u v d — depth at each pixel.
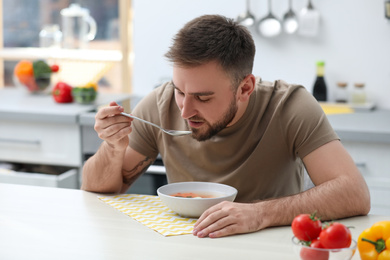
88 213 1.57
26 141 2.97
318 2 3.05
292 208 1.49
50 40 3.59
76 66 3.61
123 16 3.53
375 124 2.64
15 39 3.76
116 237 1.40
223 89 1.55
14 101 3.23
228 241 1.37
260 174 1.77
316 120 1.70
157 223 1.49
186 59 1.50
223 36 1.54
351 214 1.55
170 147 1.84
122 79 3.60
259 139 1.76
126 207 1.63
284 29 3.08
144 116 1.89
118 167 1.77
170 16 3.28
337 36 3.05
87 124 2.87
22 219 1.52
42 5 3.69
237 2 3.16
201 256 1.28
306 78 3.12
